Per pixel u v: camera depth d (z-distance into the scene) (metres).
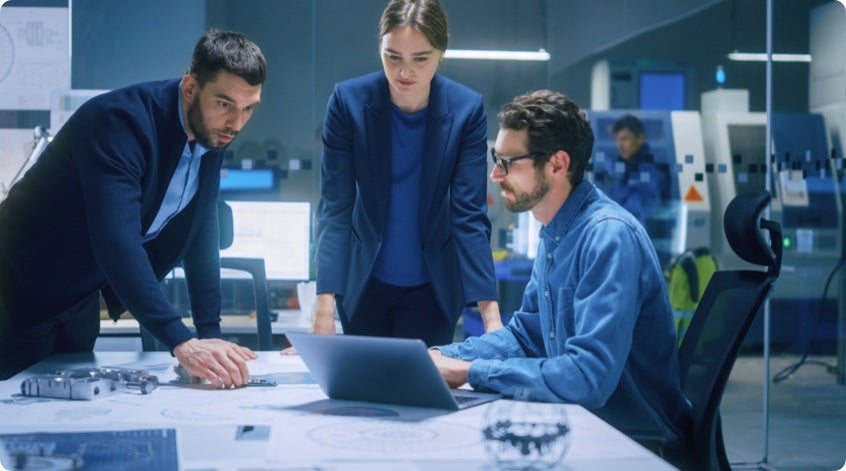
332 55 6.41
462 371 1.76
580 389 1.67
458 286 2.67
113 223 1.95
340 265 2.65
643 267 1.84
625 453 1.23
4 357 2.26
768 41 6.04
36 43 5.43
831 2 6.16
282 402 1.64
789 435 5.28
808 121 6.16
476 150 2.60
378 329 2.76
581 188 1.91
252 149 6.27
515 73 7.08
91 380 1.68
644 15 7.18
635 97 7.22
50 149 2.13
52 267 2.19
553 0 7.06
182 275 4.47
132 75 6.02
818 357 6.48
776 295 6.54
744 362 6.84
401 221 2.64
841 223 6.20
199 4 6.10
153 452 1.23
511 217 6.42
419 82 2.43
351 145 2.62
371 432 1.37
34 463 1.17
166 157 2.09
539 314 2.01
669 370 1.89
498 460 1.17
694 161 6.99
